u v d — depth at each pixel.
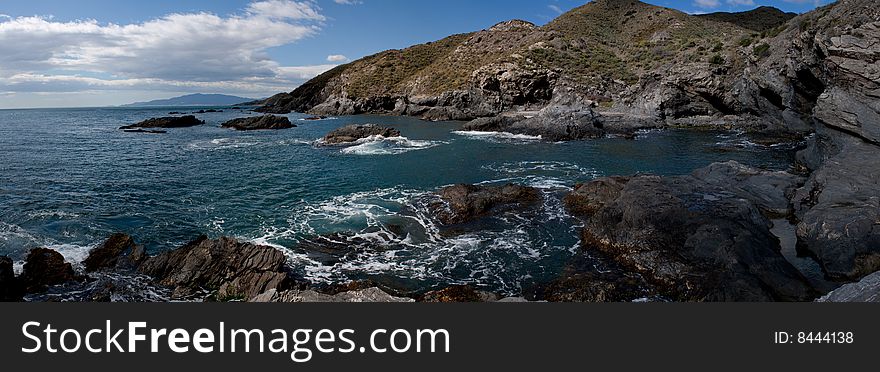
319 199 19.70
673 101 49.69
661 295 10.49
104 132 53.81
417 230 15.45
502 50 86.38
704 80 47.34
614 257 12.76
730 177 18.73
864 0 24.14
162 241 14.63
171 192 21.09
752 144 34.88
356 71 105.88
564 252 13.37
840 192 13.91
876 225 11.48
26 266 11.41
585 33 84.56
